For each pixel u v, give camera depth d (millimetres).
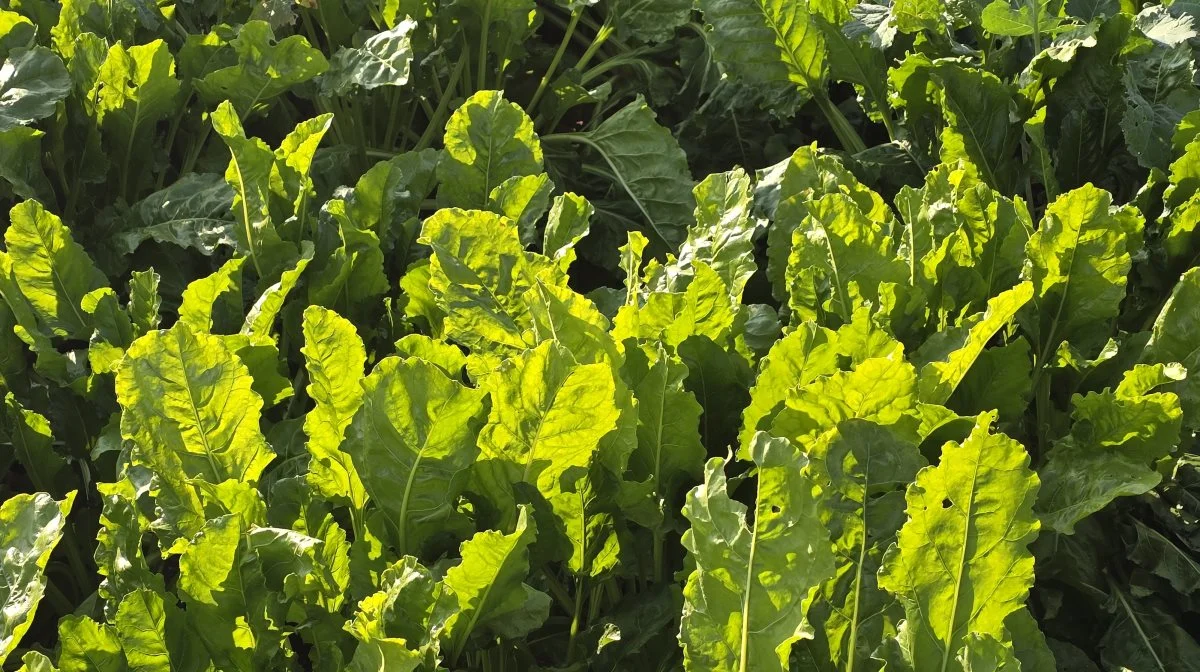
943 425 1353
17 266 1715
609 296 1807
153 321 1695
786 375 1372
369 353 1858
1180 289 1497
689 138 2951
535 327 1388
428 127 2811
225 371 1291
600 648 1288
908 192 1647
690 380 1481
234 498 1271
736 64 2500
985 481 1093
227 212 2145
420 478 1270
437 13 2703
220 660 1203
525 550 1200
